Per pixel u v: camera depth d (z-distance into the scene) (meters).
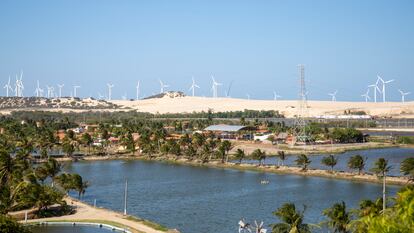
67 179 192.25
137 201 188.50
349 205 173.88
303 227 105.25
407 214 38.44
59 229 142.25
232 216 161.38
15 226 90.19
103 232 139.38
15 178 163.12
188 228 147.50
